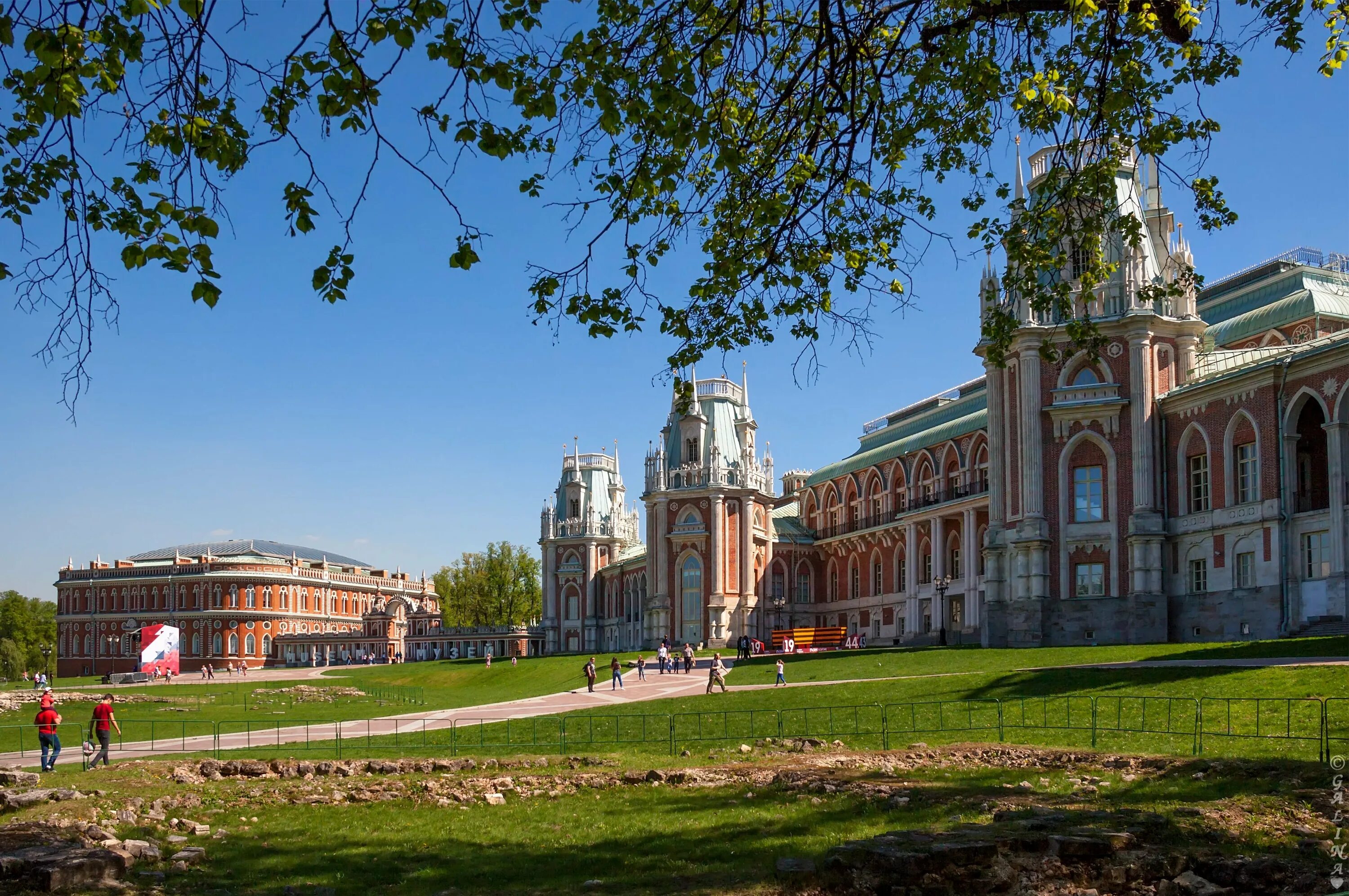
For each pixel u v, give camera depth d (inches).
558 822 917.2
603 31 674.8
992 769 1049.5
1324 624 2016.5
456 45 557.6
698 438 4195.4
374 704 2805.1
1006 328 965.2
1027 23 717.9
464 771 1222.3
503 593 6702.8
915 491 3964.1
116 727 1339.8
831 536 4414.4
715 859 749.3
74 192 504.1
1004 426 2608.3
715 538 4079.7
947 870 597.6
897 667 2214.6
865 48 733.3
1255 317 2760.8
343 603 7578.7
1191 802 818.8
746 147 811.4
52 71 478.6
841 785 976.3
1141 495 2416.3
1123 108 772.0
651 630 4124.0
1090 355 990.4
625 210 709.3
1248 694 1304.1
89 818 935.0
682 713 1708.9
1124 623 2400.3
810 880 619.2
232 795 1083.3
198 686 3828.7
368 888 715.4
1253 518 2191.2
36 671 7637.8
